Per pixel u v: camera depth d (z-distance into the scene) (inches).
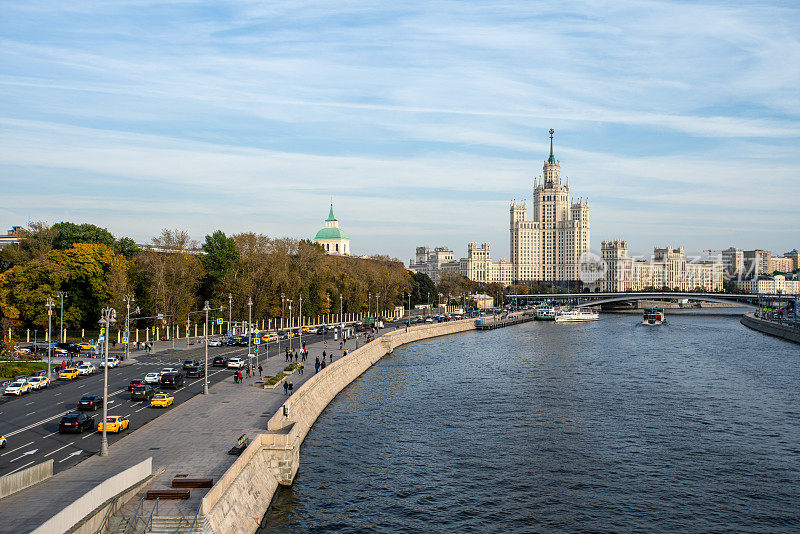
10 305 6328.7
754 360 7003.0
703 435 3811.5
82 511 1795.0
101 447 2721.5
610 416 4254.4
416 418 4151.1
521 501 2805.1
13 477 2037.4
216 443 2785.4
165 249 7465.6
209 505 2033.7
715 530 2549.2
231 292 7760.8
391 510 2674.7
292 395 3575.3
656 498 2856.8
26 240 7534.5
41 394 3964.1
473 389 5157.5
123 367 5118.1
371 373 5994.1
